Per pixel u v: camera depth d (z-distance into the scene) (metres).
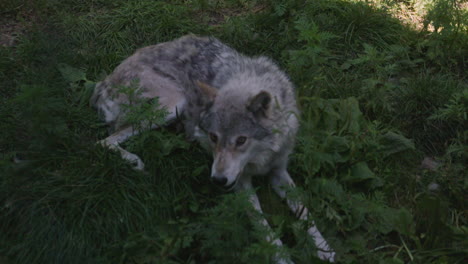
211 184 2.22
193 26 2.79
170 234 2.04
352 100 2.40
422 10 2.93
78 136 2.28
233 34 2.77
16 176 2.10
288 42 2.74
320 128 2.33
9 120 2.29
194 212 2.15
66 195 2.09
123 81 2.36
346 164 2.27
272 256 1.93
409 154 2.38
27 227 2.05
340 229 2.12
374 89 2.49
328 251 2.01
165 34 2.75
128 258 2.02
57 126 2.21
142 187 2.15
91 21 2.75
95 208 2.09
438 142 2.44
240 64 2.35
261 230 1.88
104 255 2.03
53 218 2.06
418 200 2.24
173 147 2.26
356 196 2.13
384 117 2.49
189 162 2.25
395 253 2.09
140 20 2.76
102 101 2.38
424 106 2.49
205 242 1.93
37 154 2.18
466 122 2.43
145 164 2.23
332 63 2.69
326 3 2.88
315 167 2.02
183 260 2.03
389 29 2.80
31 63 2.51
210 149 2.17
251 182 2.26
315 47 2.27
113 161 2.18
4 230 2.06
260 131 2.08
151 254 2.02
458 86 2.57
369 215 2.15
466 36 2.76
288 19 2.84
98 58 2.61
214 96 2.11
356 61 2.59
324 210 2.14
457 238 2.08
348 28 2.77
